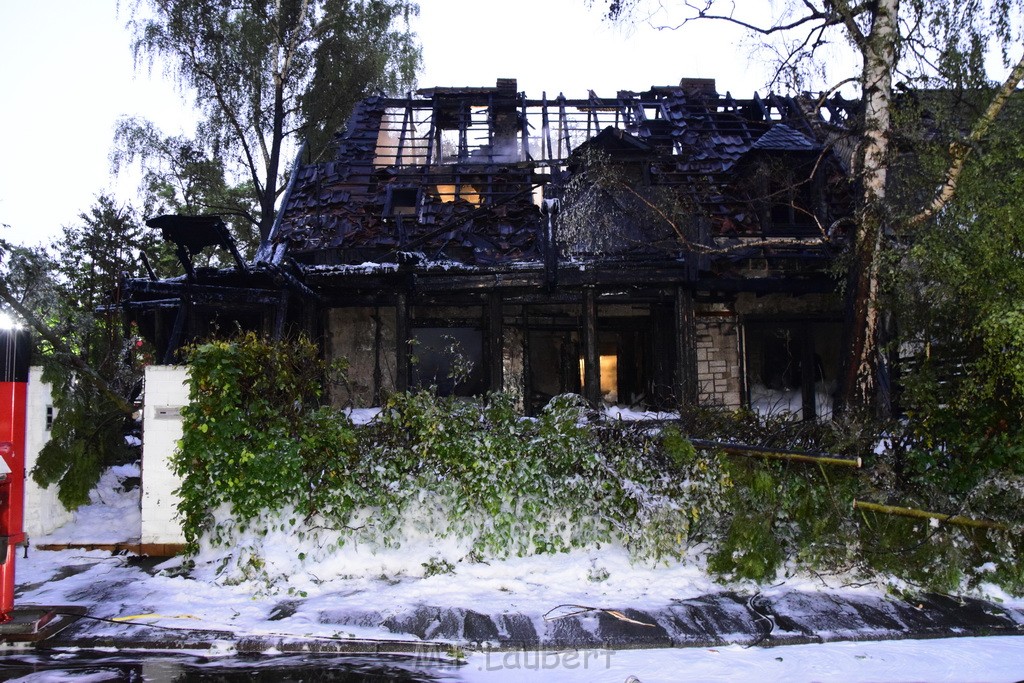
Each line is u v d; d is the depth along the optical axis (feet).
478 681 16.85
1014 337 24.07
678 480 25.44
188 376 25.89
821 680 17.04
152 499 26.30
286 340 28.07
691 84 61.16
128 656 18.26
